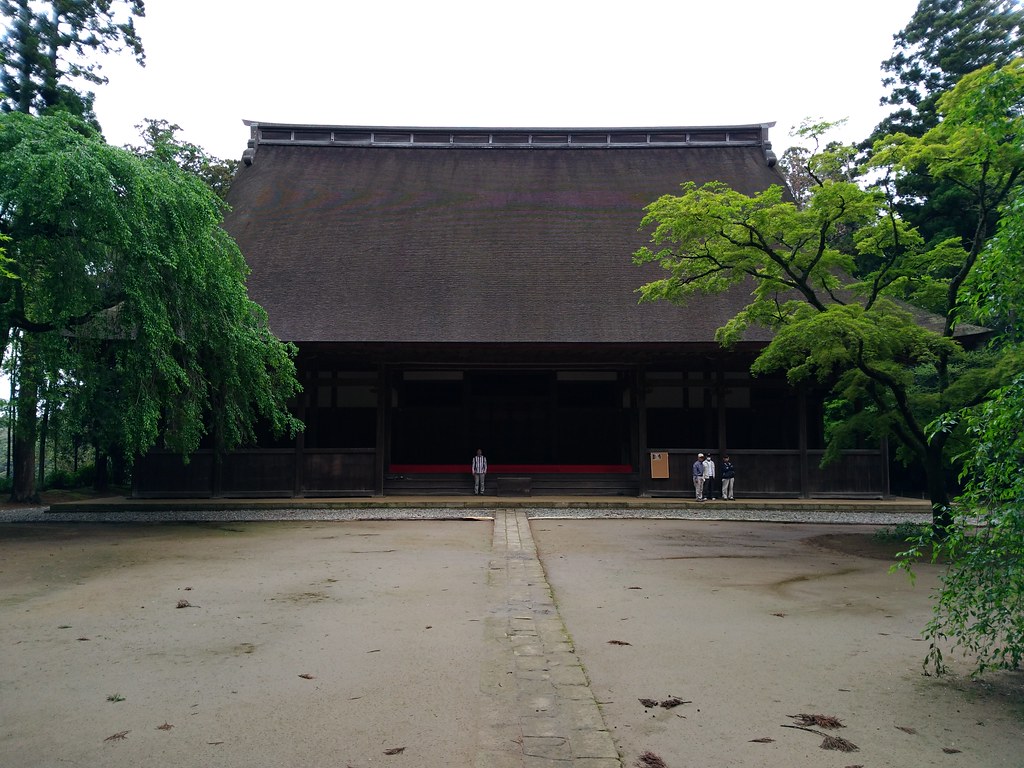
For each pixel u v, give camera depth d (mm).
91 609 6887
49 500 21891
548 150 27016
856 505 17531
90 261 11453
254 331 14367
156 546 11445
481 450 20078
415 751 3570
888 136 11031
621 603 7184
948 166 10273
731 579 8594
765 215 11312
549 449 21453
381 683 4625
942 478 11375
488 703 4242
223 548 11203
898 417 11656
